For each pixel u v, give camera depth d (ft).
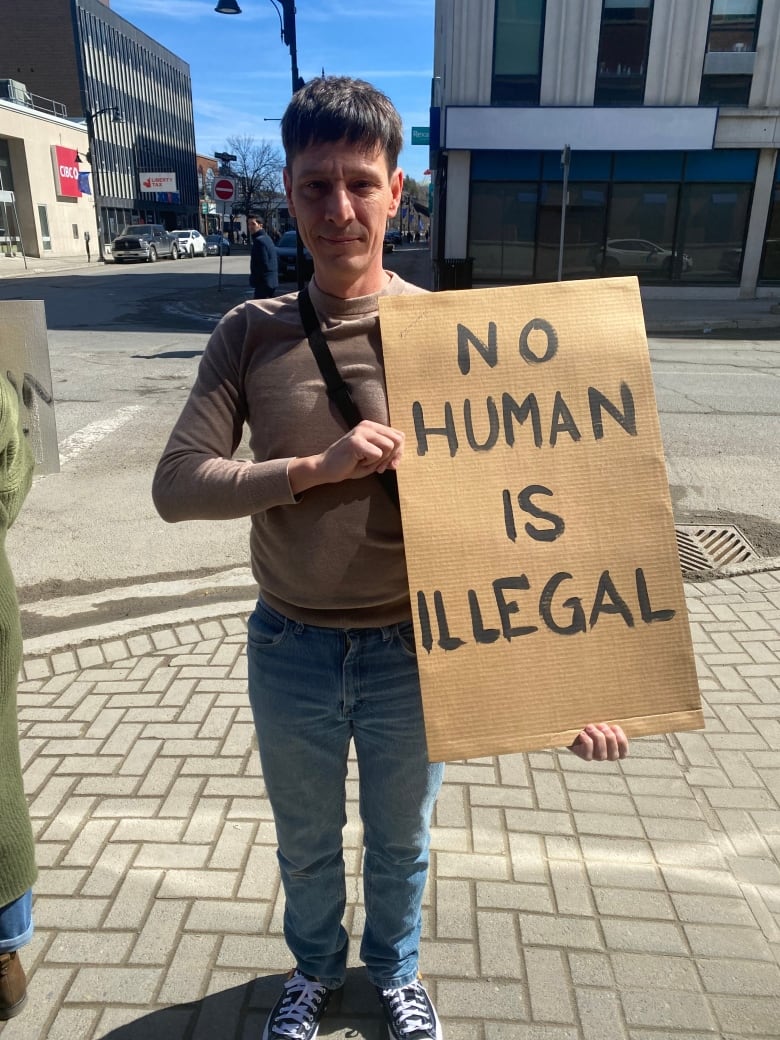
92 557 15.61
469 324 5.10
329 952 6.27
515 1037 6.21
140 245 123.85
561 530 5.16
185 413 5.24
